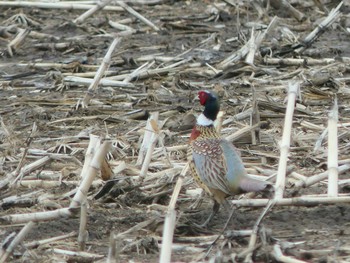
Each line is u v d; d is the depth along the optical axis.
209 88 17.59
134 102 16.78
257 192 10.98
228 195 11.09
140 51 20.66
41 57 20.52
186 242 10.77
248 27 21.95
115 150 13.84
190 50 20.27
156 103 16.83
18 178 12.84
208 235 11.07
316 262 9.93
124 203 12.12
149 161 12.74
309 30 21.83
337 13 20.48
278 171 11.86
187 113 15.80
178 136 14.81
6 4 23.59
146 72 18.44
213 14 23.22
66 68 19.30
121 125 15.58
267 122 15.20
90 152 12.76
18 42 21.02
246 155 13.84
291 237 10.80
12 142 14.44
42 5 23.45
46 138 14.87
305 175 12.86
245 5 23.70
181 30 22.33
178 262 9.98
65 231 11.20
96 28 22.55
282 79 17.97
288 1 24.19
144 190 12.43
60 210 11.33
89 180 11.41
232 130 14.74
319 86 17.42
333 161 11.92
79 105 16.61
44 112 16.30
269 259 9.89
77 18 22.98
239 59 18.97
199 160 11.21
